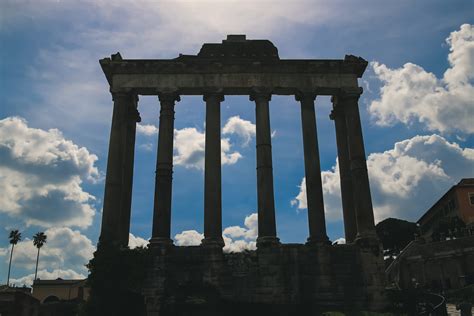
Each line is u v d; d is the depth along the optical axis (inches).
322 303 1390.3
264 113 1625.2
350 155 1615.4
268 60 1692.9
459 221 3501.5
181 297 1378.0
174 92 1638.8
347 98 1676.9
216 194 1524.4
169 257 1423.5
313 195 1542.8
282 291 1396.4
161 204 1503.4
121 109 1616.6
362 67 1712.6
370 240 1471.5
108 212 1482.5
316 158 1592.0
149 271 1405.0
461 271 2645.2
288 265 1428.4
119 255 1402.6
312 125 1631.4
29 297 2349.9
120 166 1558.8
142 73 1670.8
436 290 2325.3
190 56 1699.1
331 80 1689.2
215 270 1414.9
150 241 1457.9
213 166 1558.8
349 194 1686.8
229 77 1669.5
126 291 1374.3
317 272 1425.9
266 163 1558.8
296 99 1716.3
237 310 1370.6
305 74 1689.2
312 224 1507.1
